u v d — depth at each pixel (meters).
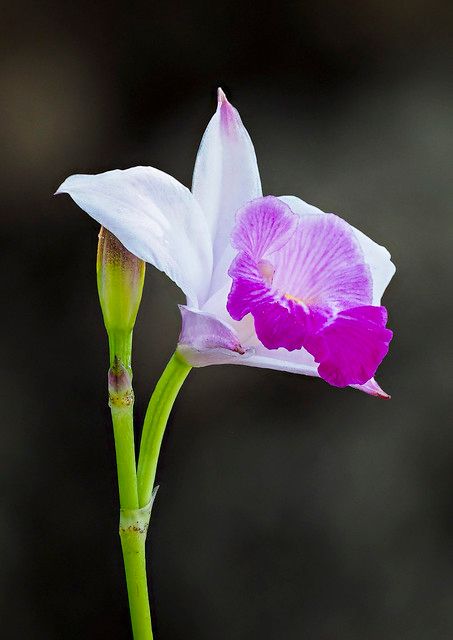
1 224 0.65
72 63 0.66
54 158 0.66
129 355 0.45
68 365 0.65
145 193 0.44
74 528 0.65
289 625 0.67
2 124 0.66
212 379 0.66
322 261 0.46
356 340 0.45
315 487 0.67
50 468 0.65
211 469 0.66
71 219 0.65
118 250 0.44
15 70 0.66
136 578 0.46
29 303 0.65
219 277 0.46
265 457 0.67
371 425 0.67
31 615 0.64
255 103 0.67
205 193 0.47
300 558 0.67
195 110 0.66
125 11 0.66
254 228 0.45
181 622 0.66
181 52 0.67
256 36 0.67
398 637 0.67
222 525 0.67
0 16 0.66
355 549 0.67
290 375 0.67
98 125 0.66
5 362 0.65
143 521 0.45
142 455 0.46
